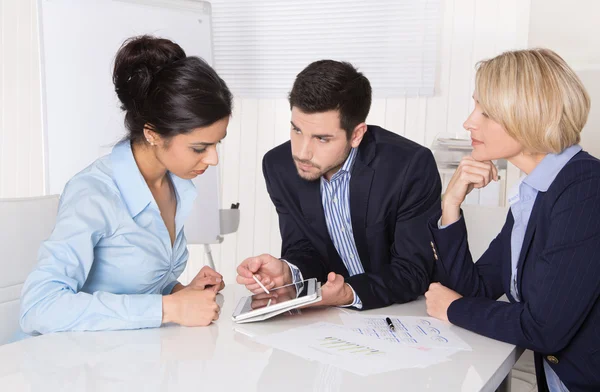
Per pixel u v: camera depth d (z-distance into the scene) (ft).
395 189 6.03
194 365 3.77
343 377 3.66
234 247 13.85
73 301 4.36
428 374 3.78
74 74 9.48
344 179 6.19
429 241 5.96
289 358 3.94
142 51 4.52
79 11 9.45
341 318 4.90
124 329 4.42
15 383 3.42
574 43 9.43
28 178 14.57
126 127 4.80
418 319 4.99
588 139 9.36
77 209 4.59
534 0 9.65
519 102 4.60
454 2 11.55
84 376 3.55
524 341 4.48
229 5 13.14
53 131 9.49
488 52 11.41
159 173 5.09
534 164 4.94
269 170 6.57
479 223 6.95
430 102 11.92
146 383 3.47
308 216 6.40
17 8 14.19
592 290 4.41
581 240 4.44
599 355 4.56
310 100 5.33
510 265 5.23
